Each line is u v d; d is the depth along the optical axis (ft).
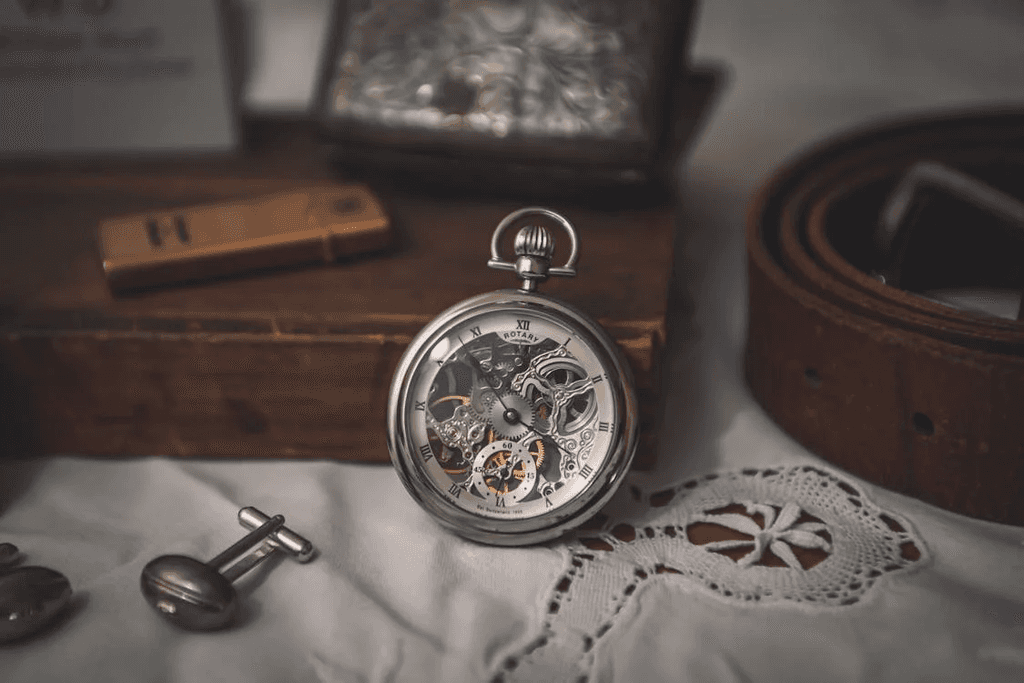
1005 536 0.91
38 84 1.18
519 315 0.89
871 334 0.89
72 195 1.13
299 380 0.96
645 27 1.09
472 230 1.07
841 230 1.08
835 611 0.85
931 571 0.88
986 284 1.07
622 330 0.94
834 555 0.89
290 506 0.94
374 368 0.95
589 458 0.89
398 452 0.89
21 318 0.96
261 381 0.96
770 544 0.90
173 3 1.17
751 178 1.38
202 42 1.19
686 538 0.91
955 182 1.01
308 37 1.69
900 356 0.89
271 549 0.89
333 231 1.01
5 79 1.18
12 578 0.83
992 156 1.08
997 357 0.85
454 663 0.82
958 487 0.92
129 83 1.19
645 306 0.96
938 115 1.11
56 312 0.97
